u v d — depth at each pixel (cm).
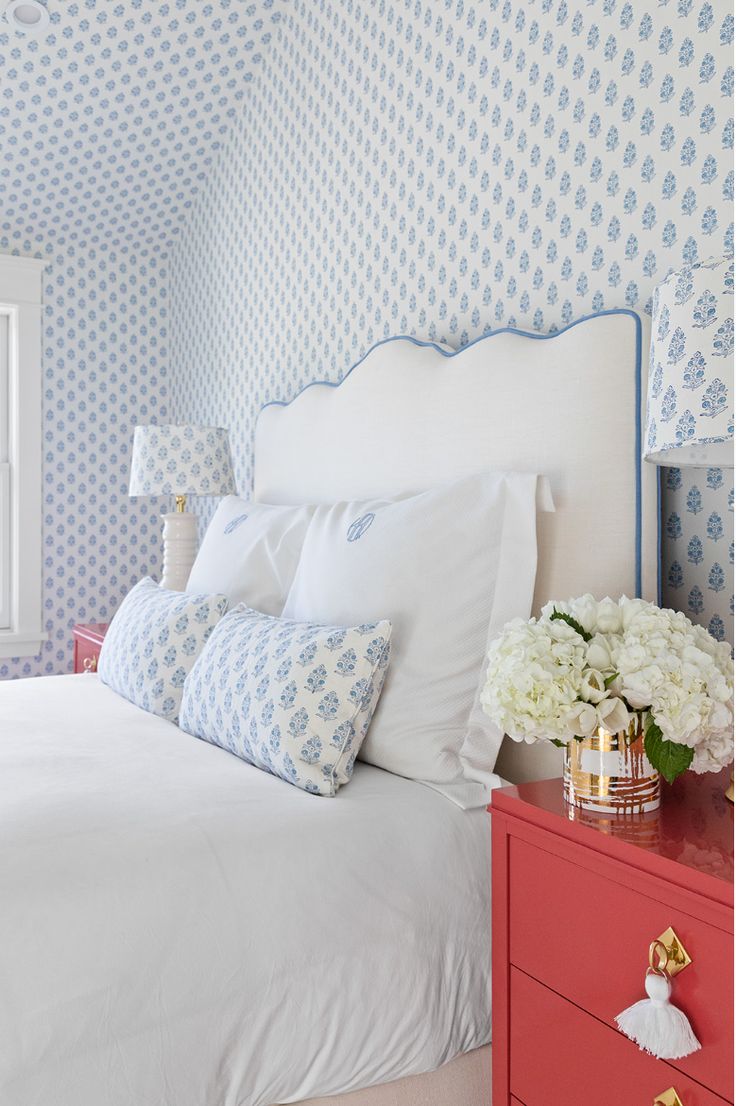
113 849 120
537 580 166
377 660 153
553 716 110
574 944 111
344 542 184
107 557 389
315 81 281
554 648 113
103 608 388
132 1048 107
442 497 170
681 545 158
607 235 174
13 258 359
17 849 118
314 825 133
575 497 161
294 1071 119
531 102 193
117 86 312
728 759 114
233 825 129
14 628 372
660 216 162
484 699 118
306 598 189
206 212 365
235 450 340
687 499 157
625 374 155
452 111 218
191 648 206
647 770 115
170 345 400
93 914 111
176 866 119
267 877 123
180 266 390
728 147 150
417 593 163
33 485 370
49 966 106
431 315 226
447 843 139
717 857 98
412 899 131
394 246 240
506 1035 123
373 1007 125
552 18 187
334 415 240
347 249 263
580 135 180
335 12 270
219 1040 113
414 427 204
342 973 123
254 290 322
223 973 114
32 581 371
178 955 112
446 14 220
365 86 254
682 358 106
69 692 227
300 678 152
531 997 119
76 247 377
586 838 108
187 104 327
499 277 202
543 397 168
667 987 96
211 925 116
